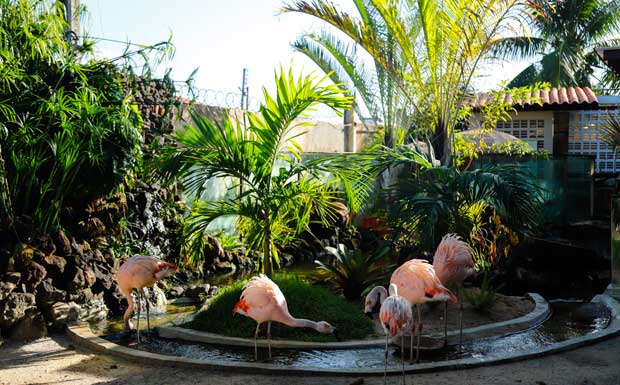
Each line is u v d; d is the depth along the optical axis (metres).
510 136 15.38
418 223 8.30
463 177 8.39
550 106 16.05
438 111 11.89
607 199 15.99
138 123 8.52
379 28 12.33
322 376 5.68
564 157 14.41
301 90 8.09
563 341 6.60
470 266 6.62
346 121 16.70
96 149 8.03
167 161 8.23
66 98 8.12
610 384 5.37
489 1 10.54
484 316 7.60
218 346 6.69
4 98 7.79
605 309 8.09
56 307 7.24
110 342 6.65
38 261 7.32
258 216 8.40
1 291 6.85
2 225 7.31
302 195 8.57
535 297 8.38
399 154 9.21
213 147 8.25
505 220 8.70
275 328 6.90
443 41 11.39
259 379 5.63
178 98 9.55
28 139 7.60
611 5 21.47
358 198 9.46
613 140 12.30
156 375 5.77
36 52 8.28
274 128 8.20
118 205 8.73
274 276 8.15
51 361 6.19
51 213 7.71
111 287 7.98
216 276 10.80
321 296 7.46
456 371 5.75
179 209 10.43
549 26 21.11
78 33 9.92
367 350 6.50
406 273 6.02
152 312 8.09
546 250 10.20
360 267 8.49
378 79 14.55
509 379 5.51
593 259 10.51
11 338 6.86
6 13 8.09
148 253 9.22
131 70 8.88
